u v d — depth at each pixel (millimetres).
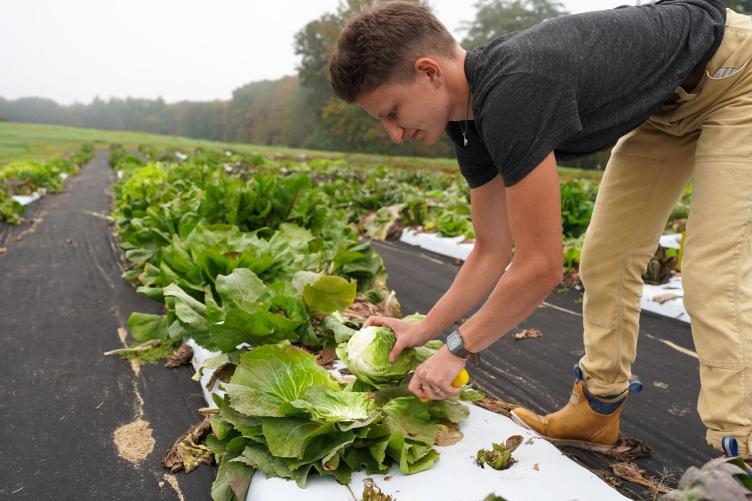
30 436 2717
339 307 3094
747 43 1857
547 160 1636
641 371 3449
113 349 3758
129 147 50750
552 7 66312
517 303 1789
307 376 2271
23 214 9859
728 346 1853
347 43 1743
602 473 2346
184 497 2277
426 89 1755
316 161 22969
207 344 2928
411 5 1729
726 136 1873
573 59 1662
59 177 15555
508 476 2096
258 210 5281
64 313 4508
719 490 1393
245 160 21672
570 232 7008
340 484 2027
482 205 2213
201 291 3518
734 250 1854
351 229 5547
